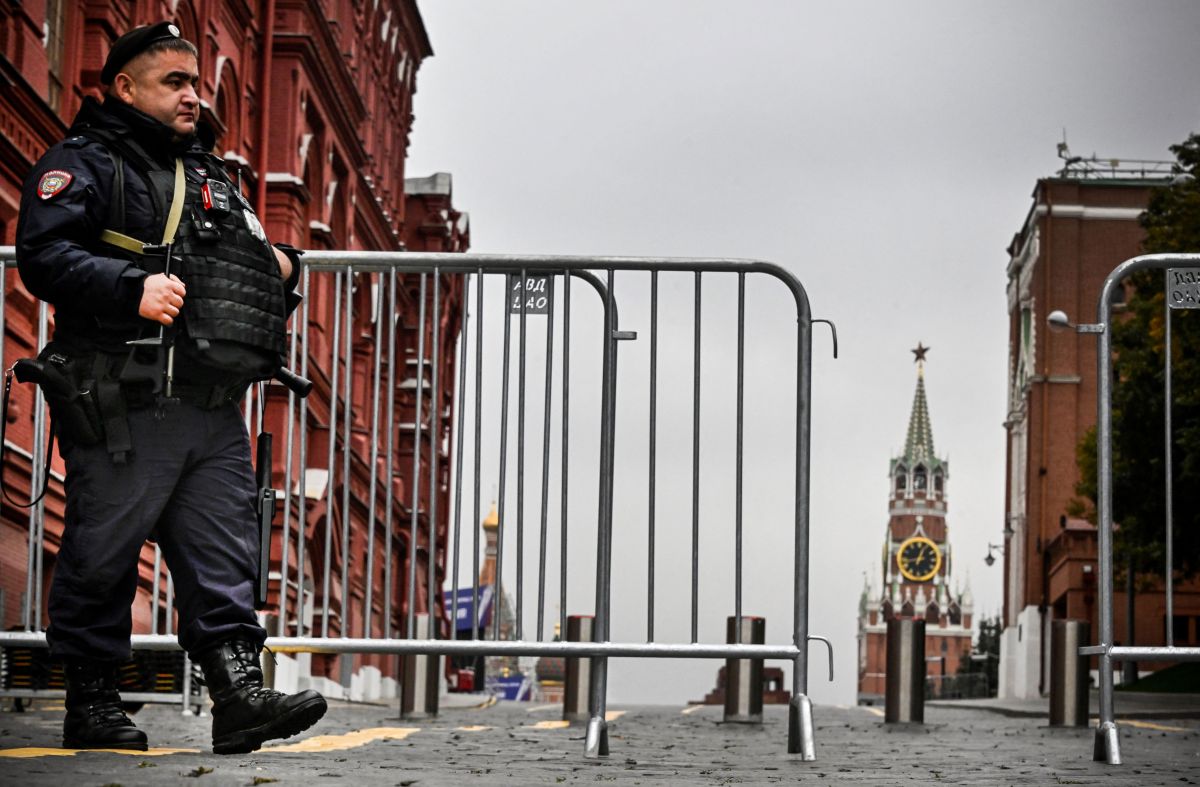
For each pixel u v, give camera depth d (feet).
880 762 23.21
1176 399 111.14
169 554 17.75
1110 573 23.56
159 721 35.27
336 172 110.22
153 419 17.22
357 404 105.29
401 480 123.65
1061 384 220.84
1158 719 65.16
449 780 16.33
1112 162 224.74
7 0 56.90
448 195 156.97
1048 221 221.46
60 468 56.95
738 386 23.41
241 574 17.71
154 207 17.20
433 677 45.93
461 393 23.45
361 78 124.26
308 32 97.81
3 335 23.86
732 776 18.97
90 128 17.42
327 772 16.48
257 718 17.47
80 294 16.56
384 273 23.76
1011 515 244.83
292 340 24.04
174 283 16.62
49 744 20.97
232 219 17.46
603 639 22.80
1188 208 114.21
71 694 18.06
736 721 43.70
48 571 56.34
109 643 17.89
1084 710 44.39
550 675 327.26
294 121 95.20
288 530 24.26
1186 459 106.83
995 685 300.81
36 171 17.17
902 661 43.09
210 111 80.69
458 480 23.36
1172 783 18.90
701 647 22.63
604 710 22.85
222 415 17.65
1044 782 18.85
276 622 34.27
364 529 103.86
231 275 17.30
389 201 137.90
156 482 17.24
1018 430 240.53
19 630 24.16
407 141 148.46
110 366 17.12
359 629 102.47
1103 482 23.63
